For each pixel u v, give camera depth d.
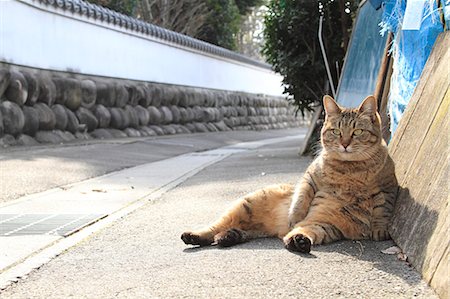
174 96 6.80
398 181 1.67
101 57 5.34
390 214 1.59
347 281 1.31
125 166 3.47
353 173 1.57
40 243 1.64
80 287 1.33
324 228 1.57
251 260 1.45
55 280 1.37
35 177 2.70
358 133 1.57
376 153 1.59
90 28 5.12
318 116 3.91
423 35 1.85
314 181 1.65
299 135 8.84
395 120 2.06
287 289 1.28
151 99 6.21
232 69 8.91
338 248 1.53
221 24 9.57
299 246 1.48
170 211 2.06
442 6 1.74
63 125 4.55
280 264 1.42
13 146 3.79
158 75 6.54
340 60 3.71
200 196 2.33
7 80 3.85
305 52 3.85
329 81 3.64
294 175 2.74
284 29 3.78
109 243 1.66
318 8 3.67
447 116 1.50
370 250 1.51
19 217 1.97
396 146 1.79
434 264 1.28
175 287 1.30
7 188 2.44
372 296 1.25
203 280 1.33
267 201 1.71
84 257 1.53
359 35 3.00
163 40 6.54
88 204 2.20
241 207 1.69
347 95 3.06
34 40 4.30
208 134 7.01
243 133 7.98
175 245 1.62
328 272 1.36
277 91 11.32
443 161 1.44
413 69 1.93
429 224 1.38
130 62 5.89
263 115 10.09
